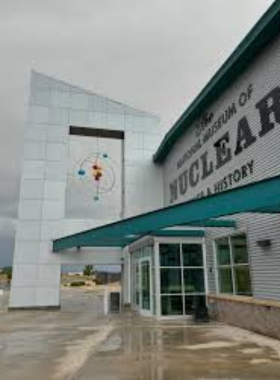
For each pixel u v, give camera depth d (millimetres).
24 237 22672
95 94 26188
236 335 11750
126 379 6746
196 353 8992
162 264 16719
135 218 13625
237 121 15203
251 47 13602
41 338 11734
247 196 9086
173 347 9781
